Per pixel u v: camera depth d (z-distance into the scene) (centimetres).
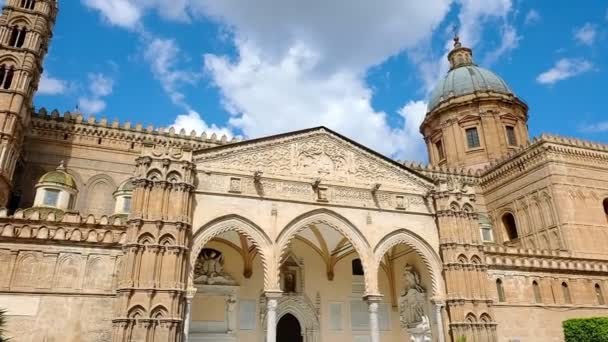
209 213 3331
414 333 4288
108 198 4878
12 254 3070
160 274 2983
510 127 6912
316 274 4538
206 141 5425
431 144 7450
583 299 4534
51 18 5084
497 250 4419
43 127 4816
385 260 4803
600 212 5362
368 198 3881
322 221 3662
